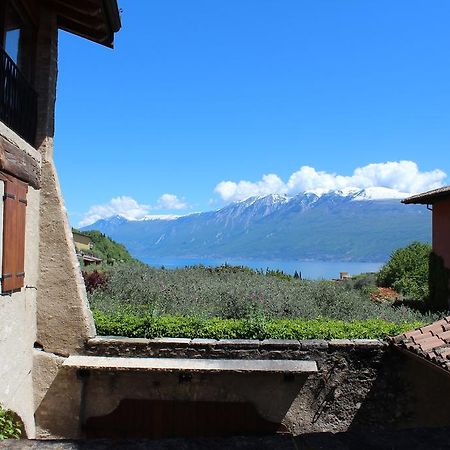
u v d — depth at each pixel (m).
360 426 8.23
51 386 8.16
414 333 7.68
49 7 8.33
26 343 7.70
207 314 10.73
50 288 8.30
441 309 16.69
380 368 8.29
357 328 8.84
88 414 8.21
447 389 8.25
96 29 8.35
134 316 9.09
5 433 5.02
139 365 7.95
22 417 7.36
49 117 8.32
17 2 7.28
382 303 16.59
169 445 2.55
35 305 8.19
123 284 13.37
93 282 13.48
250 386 8.23
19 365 7.31
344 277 27.19
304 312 11.82
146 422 8.20
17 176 6.78
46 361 8.16
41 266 8.30
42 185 8.30
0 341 6.42
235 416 8.21
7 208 6.36
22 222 7.08
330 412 8.24
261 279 16.86
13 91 6.70
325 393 8.24
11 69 6.58
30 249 7.86
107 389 8.23
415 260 20.81
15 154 6.64
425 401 8.23
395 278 21.00
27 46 8.03
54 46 8.47
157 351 8.27
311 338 8.53
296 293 13.28
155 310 9.43
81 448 2.51
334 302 13.08
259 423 8.20
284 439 2.63
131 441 2.59
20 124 7.10
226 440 2.62
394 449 2.54
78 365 7.92
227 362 8.10
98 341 8.27
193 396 8.21
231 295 12.21
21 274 7.09
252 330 8.57
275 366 8.00
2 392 6.51
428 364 6.61
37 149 8.20
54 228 8.38
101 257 33.28
